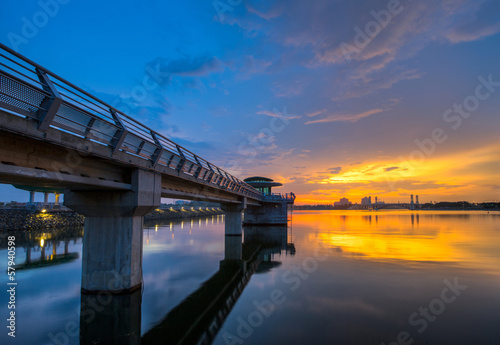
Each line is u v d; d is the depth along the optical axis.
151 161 13.55
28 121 7.50
